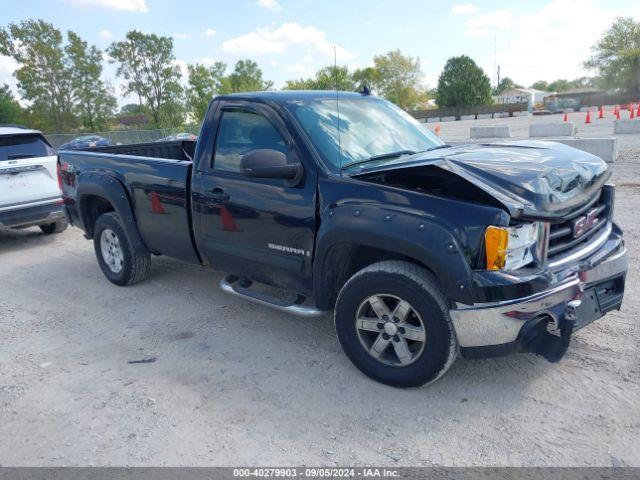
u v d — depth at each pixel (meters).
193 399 3.50
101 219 5.68
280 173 3.61
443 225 3.01
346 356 3.92
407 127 4.54
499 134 19.55
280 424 3.18
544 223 3.07
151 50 51.44
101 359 4.14
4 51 48.38
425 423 3.11
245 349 4.18
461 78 68.75
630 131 17.72
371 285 3.35
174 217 4.78
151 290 5.62
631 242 6.07
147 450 3.00
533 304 2.96
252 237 4.10
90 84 51.06
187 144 7.11
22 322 4.99
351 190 3.44
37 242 8.31
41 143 8.17
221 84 44.47
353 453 2.90
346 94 4.57
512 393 3.35
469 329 3.07
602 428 2.97
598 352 3.75
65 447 3.08
